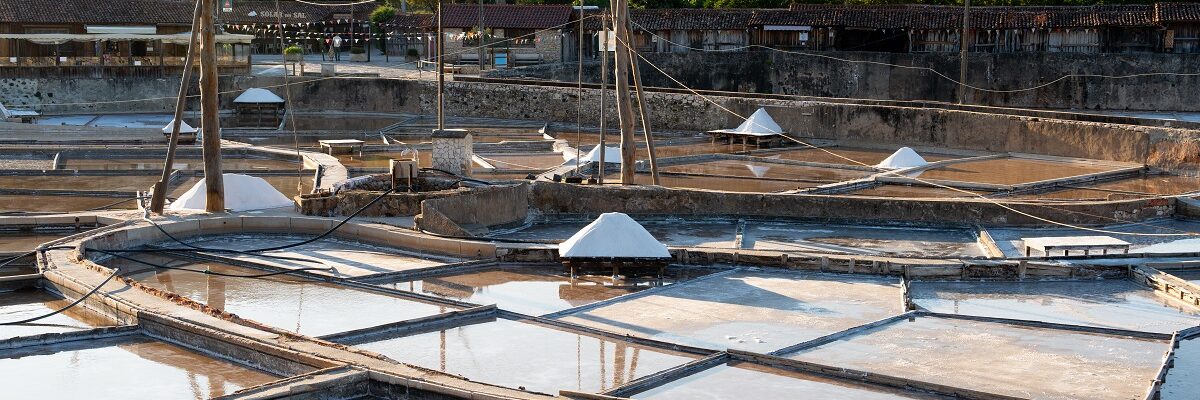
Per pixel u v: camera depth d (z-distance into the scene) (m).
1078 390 16.34
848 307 20.59
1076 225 28.05
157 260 23.78
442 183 29.27
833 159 42.16
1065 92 58.12
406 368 15.64
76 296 20.28
